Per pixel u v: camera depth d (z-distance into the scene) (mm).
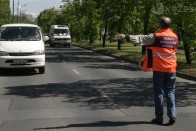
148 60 7539
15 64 15461
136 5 27609
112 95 11008
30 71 17312
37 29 16984
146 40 7391
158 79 7555
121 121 7820
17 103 9758
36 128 7277
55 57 27891
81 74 16438
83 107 9258
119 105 9523
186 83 14039
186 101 10188
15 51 15453
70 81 14047
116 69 18984
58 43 48156
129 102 9922
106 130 7129
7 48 15539
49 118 8086
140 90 11984
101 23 49406
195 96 10992
